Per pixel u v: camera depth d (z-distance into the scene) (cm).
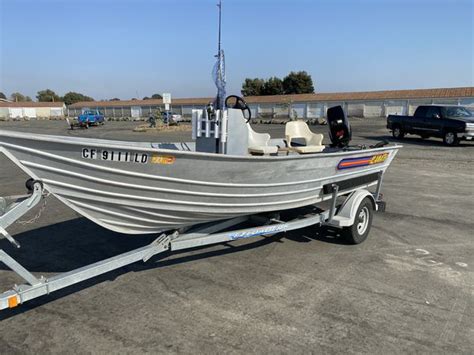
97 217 356
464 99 3875
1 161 1248
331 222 500
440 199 782
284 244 517
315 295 378
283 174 414
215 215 411
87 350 290
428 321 336
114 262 345
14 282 392
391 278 419
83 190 327
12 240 292
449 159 1340
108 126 3691
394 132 2011
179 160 333
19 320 329
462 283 410
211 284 398
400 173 1086
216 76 420
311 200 486
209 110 425
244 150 421
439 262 464
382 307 357
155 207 362
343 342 304
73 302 359
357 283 405
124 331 314
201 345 296
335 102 4553
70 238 520
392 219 639
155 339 303
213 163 349
